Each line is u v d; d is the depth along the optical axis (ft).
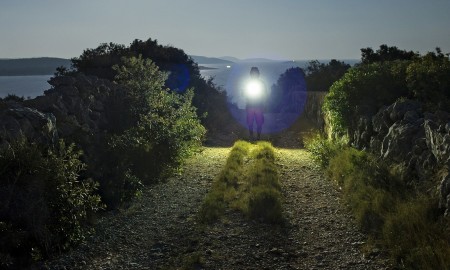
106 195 24.44
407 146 24.61
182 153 37.73
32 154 18.65
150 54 71.87
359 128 33.04
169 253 18.20
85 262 17.38
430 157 21.74
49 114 25.05
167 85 67.82
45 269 16.55
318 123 60.75
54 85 34.76
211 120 69.46
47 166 18.95
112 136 31.76
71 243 18.75
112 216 23.11
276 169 33.04
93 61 57.82
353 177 26.30
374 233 19.35
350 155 30.04
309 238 19.65
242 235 19.93
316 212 23.36
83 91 34.76
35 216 17.26
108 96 38.50
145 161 31.32
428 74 28.02
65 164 20.20
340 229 20.66
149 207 24.94
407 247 16.92
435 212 18.98
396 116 27.58
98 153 27.96
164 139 35.86
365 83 34.35
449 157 19.49
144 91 41.09
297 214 23.09
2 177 17.65
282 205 24.57
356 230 20.39
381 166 25.68
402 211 19.53
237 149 42.47
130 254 18.26
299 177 31.76
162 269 16.49
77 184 22.40
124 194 25.62
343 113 35.63
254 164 34.14
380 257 17.15
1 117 20.85
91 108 34.71
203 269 16.56
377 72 34.19
